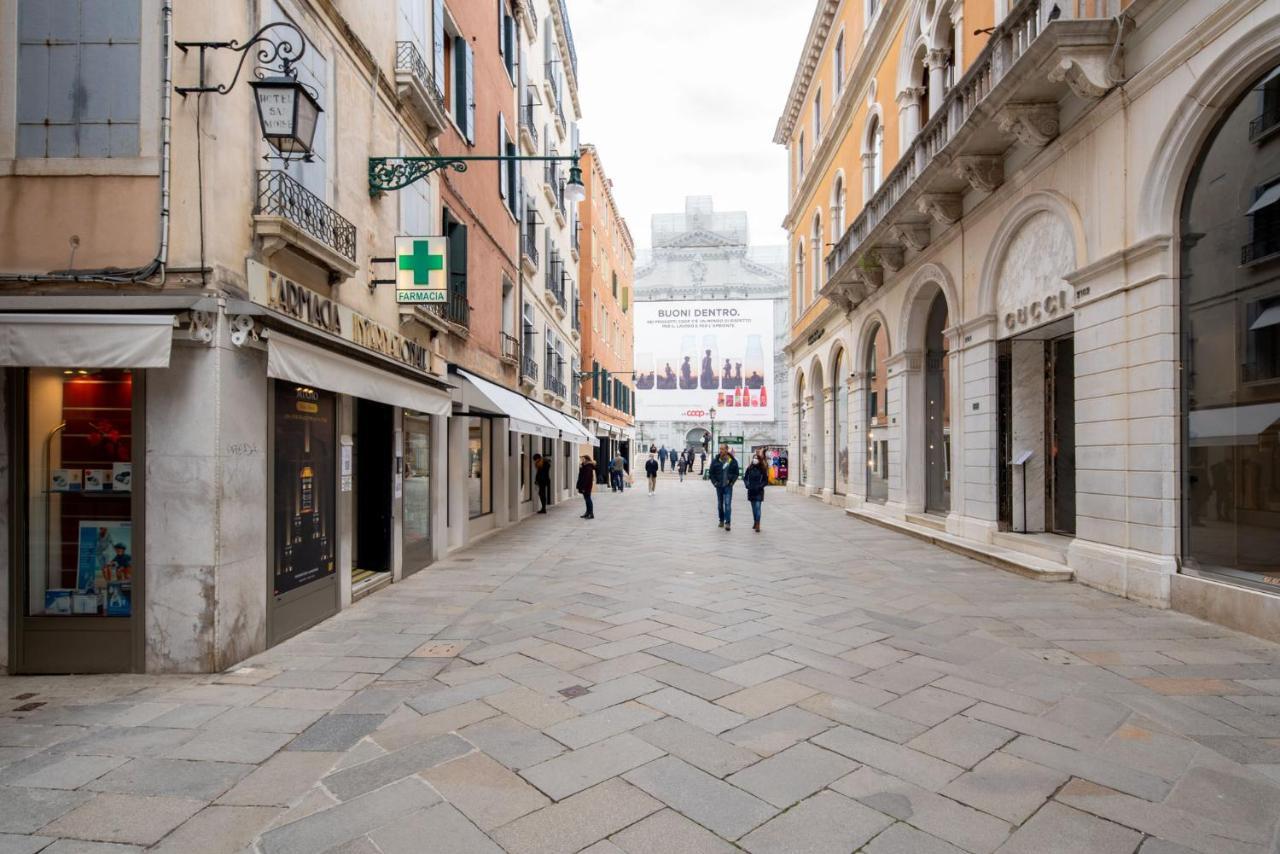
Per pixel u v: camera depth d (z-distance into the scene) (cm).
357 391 664
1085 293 805
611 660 523
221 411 493
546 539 1282
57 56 486
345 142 722
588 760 355
